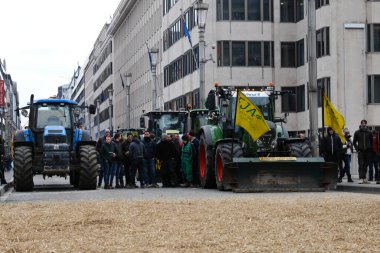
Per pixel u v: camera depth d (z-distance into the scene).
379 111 42.34
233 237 8.96
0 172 27.17
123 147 25.14
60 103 24.91
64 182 33.34
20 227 10.53
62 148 23.89
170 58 60.72
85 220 11.30
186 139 25.30
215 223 10.60
